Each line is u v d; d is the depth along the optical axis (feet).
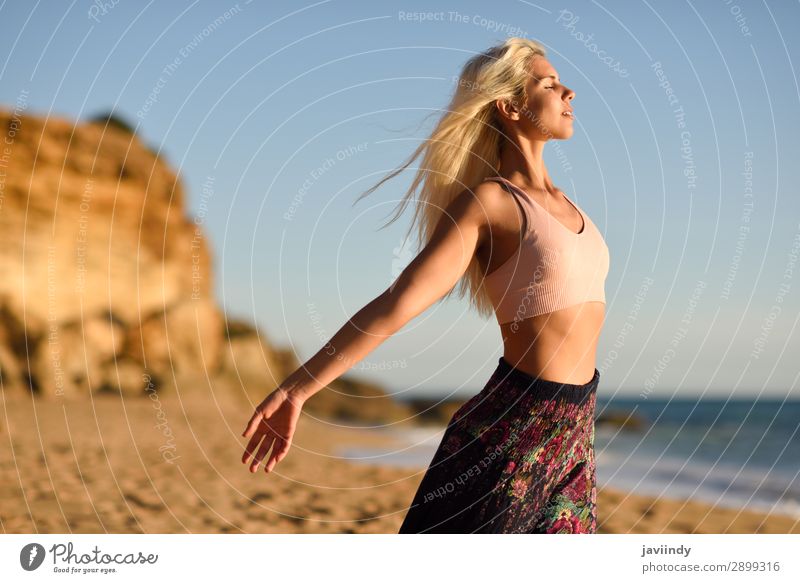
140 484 19.44
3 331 48.83
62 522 14.48
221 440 33.27
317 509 17.84
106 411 41.83
